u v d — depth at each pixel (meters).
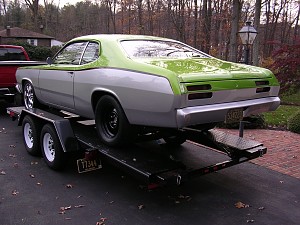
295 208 4.11
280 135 7.55
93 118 4.98
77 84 4.95
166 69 3.69
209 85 3.70
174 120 3.57
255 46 15.30
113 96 4.30
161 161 4.09
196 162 4.64
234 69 4.29
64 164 5.04
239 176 5.09
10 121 8.76
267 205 4.17
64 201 4.16
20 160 5.62
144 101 3.81
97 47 4.76
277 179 5.01
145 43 4.86
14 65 8.91
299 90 14.62
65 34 52.44
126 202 4.16
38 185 4.62
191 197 4.34
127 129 4.25
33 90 6.45
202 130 4.70
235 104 3.97
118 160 4.07
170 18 28.17
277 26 34.12
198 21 25.11
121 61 4.24
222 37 24.95
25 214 3.82
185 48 5.23
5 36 39.66
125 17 37.81
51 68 5.64
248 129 8.12
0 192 4.38
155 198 4.29
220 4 26.55
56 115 5.45
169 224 3.66
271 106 4.48
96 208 3.99
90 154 4.34
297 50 13.51
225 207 4.09
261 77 4.30
